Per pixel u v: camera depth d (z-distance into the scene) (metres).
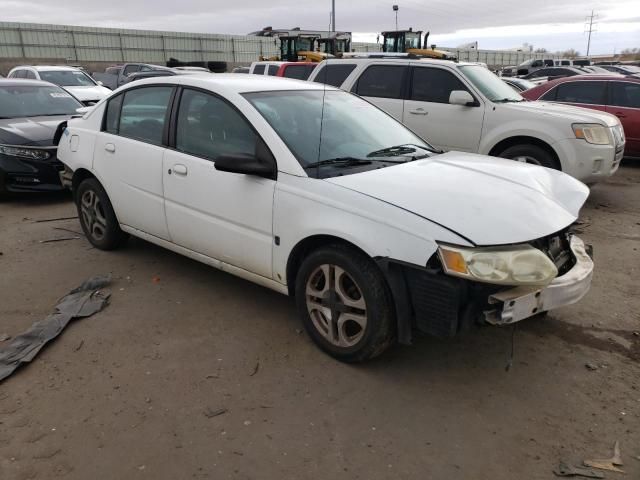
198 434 2.81
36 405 3.02
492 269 2.82
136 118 4.71
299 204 3.40
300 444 2.74
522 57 55.19
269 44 50.38
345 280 3.33
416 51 16.16
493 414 3.00
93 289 4.46
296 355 3.53
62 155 5.46
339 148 3.83
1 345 3.63
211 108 4.06
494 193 3.32
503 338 3.79
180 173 4.16
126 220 4.88
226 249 3.96
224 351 3.58
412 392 3.17
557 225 3.19
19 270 4.91
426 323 2.97
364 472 2.57
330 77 8.73
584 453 2.71
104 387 3.19
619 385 3.26
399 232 2.97
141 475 2.54
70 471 2.56
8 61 37.31
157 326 3.89
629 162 11.22
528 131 7.00
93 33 41.88
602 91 10.33
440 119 7.66
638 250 5.67
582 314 4.16
